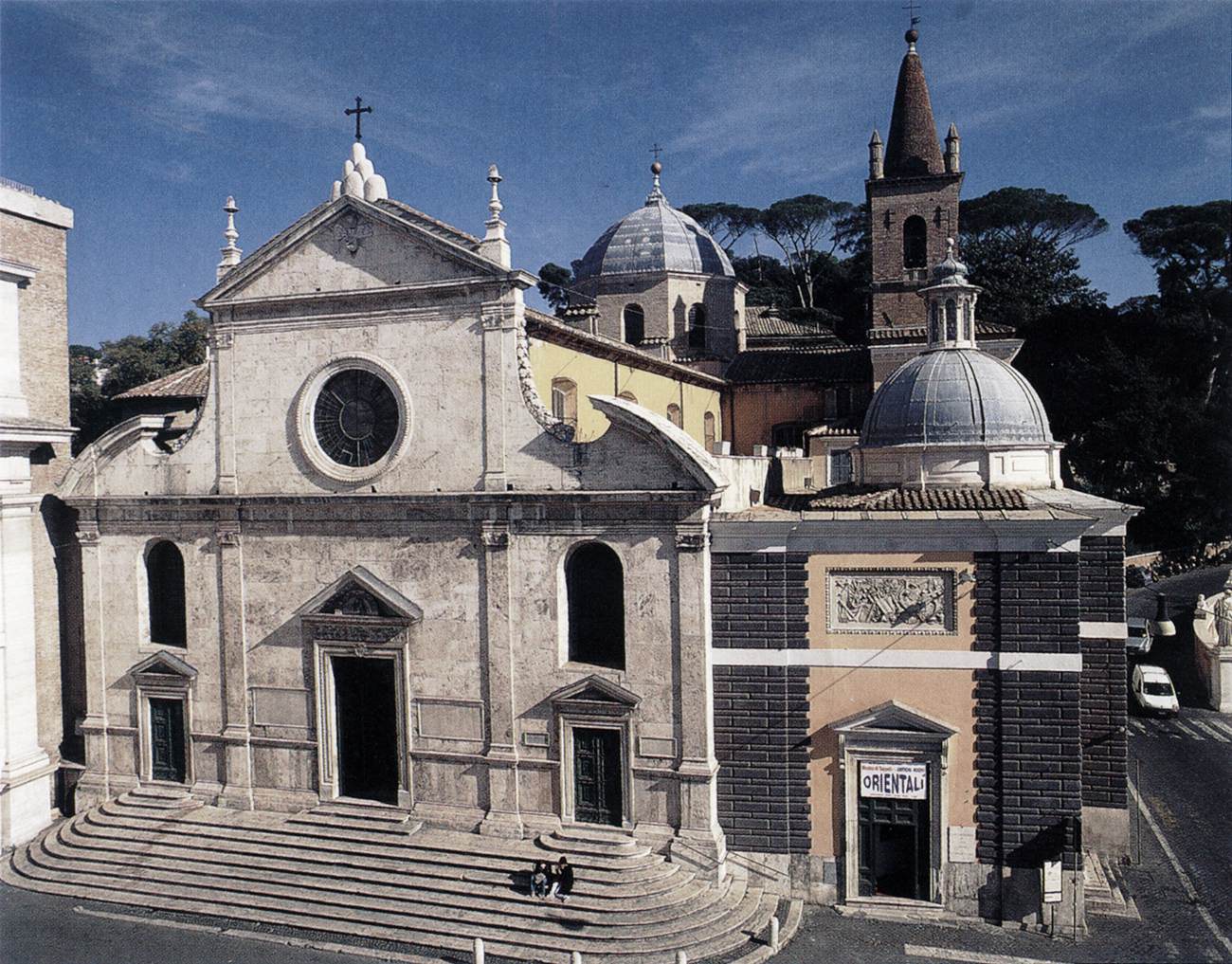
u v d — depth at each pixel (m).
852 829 26.75
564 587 28.06
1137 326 66.06
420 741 29.12
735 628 27.17
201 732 31.28
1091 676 28.77
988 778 26.19
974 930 25.69
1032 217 85.69
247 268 30.45
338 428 30.30
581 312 55.38
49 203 33.41
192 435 31.47
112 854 29.27
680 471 26.62
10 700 31.67
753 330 67.00
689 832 26.75
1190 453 61.97
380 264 29.39
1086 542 28.70
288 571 30.36
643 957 23.81
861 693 26.80
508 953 24.14
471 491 28.44
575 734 27.83
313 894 26.78
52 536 33.56
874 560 26.58
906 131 52.00
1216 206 66.25
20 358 32.34
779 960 23.94
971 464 31.83
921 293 35.62
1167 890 27.62
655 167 59.34
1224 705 45.16
